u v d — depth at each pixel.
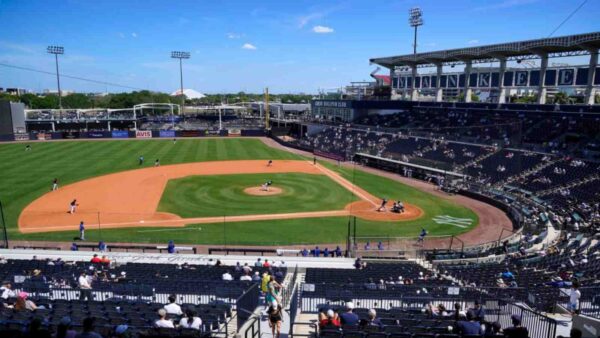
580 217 37.16
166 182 52.91
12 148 79.44
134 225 36.84
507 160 55.09
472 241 34.97
